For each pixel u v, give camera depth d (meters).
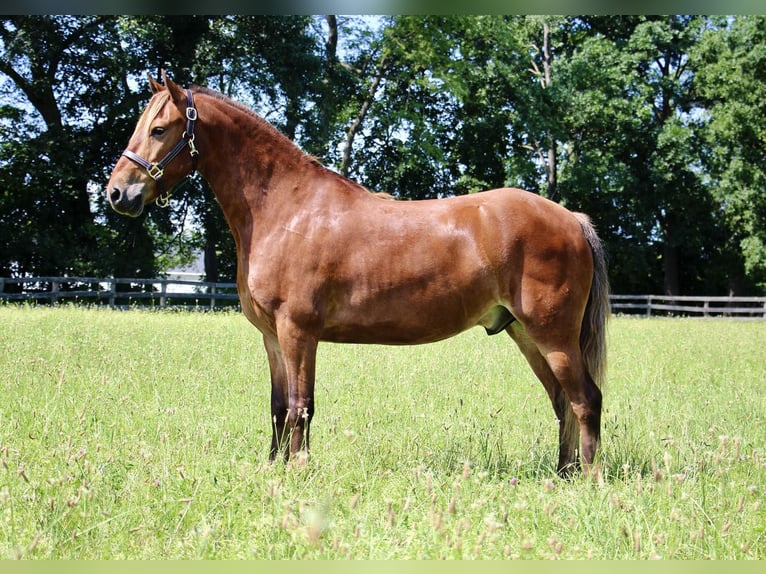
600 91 32.53
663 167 32.34
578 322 4.99
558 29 36.50
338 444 5.29
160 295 22.39
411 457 5.11
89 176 24.84
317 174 5.14
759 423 6.33
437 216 5.02
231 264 32.62
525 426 6.22
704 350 12.61
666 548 3.49
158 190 5.10
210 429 5.64
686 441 5.27
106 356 8.65
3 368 7.82
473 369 9.25
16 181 24.17
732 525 3.76
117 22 24.58
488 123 33.69
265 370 8.84
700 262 36.03
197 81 25.02
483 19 31.02
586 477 4.66
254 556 3.37
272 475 4.36
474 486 4.34
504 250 4.89
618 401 7.48
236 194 5.14
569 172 32.75
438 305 4.96
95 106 25.38
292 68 25.77
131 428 5.67
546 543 3.61
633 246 33.56
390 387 7.68
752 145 30.50
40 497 3.83
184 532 3.66
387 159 33.94
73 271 25.03
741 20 30.02
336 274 4.91
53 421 5.55
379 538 3.47
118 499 4.05
